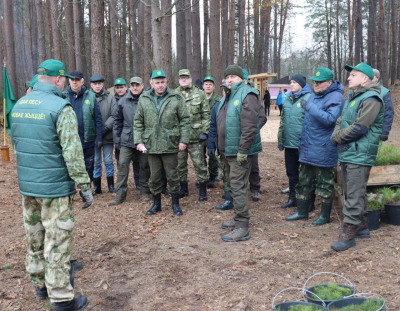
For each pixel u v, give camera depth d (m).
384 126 5.13
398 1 29.53
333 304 2.70
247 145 4.13
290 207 5.70
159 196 5.59
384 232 4.34
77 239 4.57
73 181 2.88
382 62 23.66
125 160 6.00
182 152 6.23
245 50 38.47
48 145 2.73
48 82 2.87
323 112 4.49
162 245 4.32
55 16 18.50
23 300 3.16
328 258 3.73
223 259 3.86
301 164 4.93
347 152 3.95
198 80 8.27
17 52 29.83
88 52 28.56
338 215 5.09
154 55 8.79
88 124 6.05
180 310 2.96
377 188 4.93
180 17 19.30
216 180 7.43
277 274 3.46
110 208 5.84
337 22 41.34
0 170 8.54
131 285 3.40
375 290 3.05
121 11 30.09
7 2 19.73
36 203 2.92
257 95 4.22
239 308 2.91
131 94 6.00
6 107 10.01
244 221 4.40
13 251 4.18
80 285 3.42
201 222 5.13
